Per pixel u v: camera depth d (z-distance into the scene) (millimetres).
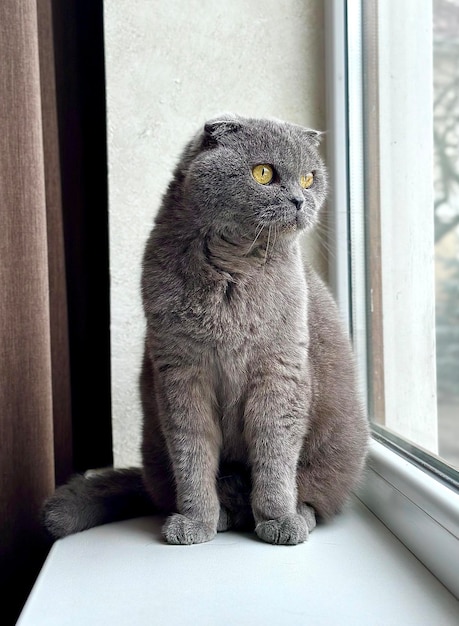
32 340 1256
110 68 1435
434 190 1309
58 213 1465
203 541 1060
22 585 1271
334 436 1185
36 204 1247
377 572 927
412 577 911
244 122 1112
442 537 881
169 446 1113
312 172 1154
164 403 1117
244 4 1447
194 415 1116
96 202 1562
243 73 1459
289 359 1098
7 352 1240
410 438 1282
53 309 1472
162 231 1139
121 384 1481
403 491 1031
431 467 1067
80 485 1215
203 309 1076
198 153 1130
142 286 1138
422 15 1320
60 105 1536
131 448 1495
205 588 887
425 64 1321
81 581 918
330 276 1462
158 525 1162
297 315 1107
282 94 1469
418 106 1338
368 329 1427
